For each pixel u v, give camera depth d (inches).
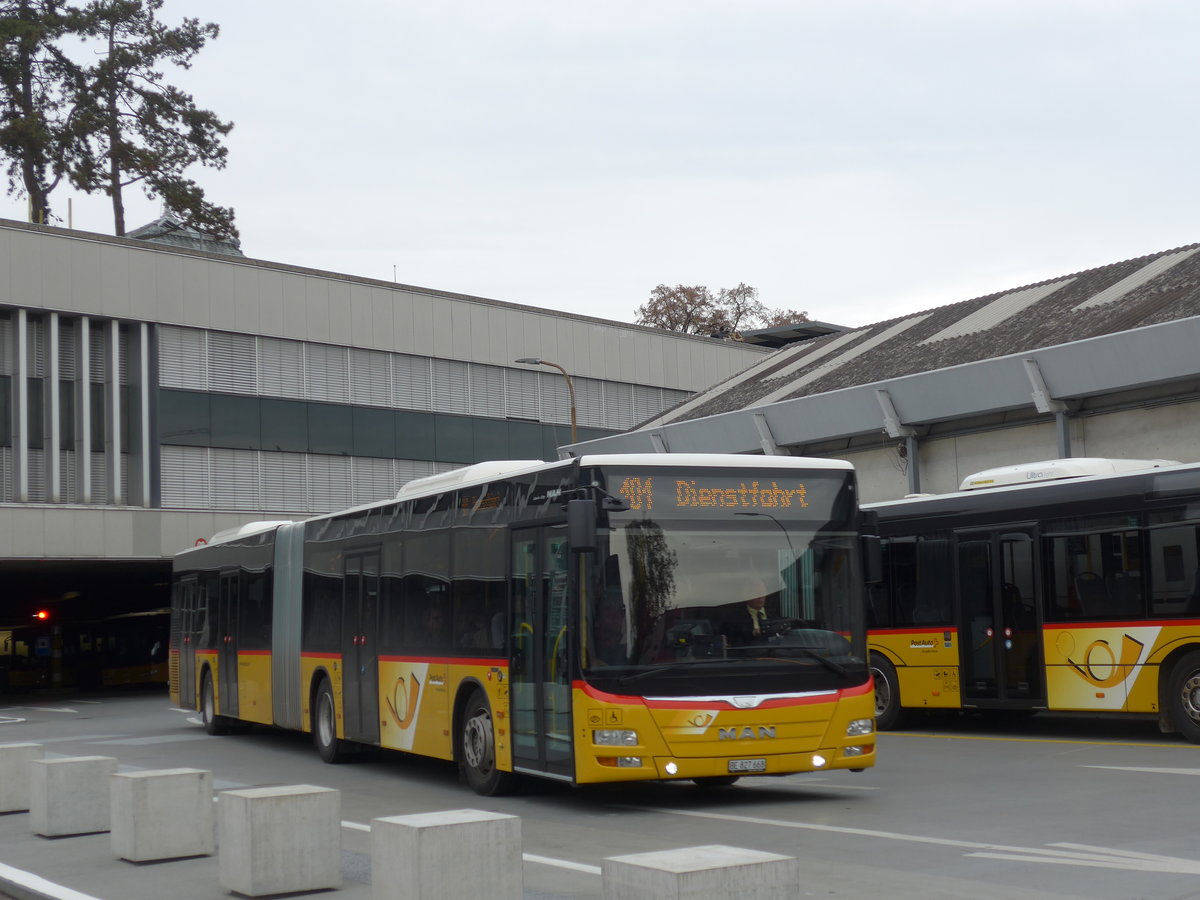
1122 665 688.4
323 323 1822.1
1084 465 741.3
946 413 1116.5
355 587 698.8
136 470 1637.6
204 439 1696.6
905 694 808.3
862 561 511.8
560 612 494.3
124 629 2165.4
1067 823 437.1
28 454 1546.5
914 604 804.0
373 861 298.8
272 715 824.9
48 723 1255.5
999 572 754.2
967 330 1395.2
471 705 566.6
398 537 649.0
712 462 500.1
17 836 462.6
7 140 2255.2
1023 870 356.8
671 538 488.7
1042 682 725.9
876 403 1163.3
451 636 582.9
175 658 1075.9
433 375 1950.1
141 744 909.2
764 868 237.8
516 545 530.0
